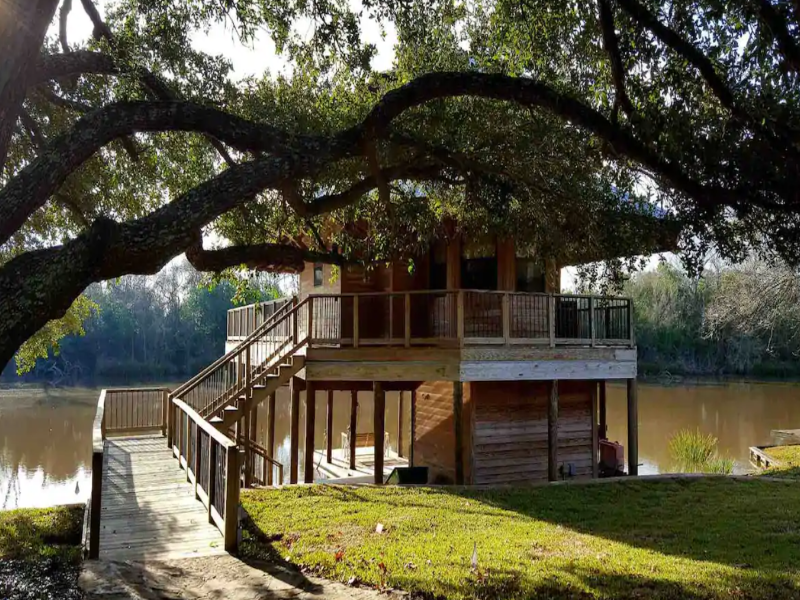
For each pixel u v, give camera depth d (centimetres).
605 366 1236
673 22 601
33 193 439
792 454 1664
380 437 1142
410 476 1305
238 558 639
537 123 734
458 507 886
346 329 1366
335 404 3759
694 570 601
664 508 894
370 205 876
